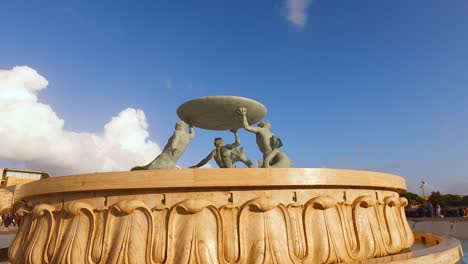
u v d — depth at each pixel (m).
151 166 7.61
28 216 5.96
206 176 4.77
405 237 6.32
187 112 9.42
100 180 4.93
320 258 4.85
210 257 4.50
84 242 4.83
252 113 9.48
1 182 44.47
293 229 4.89
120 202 4.77
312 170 5.18
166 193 4.85
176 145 7.77
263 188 4.97
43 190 5.50
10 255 5.89
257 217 4.78
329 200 5.09
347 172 5.54
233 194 4.88
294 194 5.10
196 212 4.66
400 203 6.59
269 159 7.65
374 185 5.95
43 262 5.05
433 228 16.36
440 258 5.41
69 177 5.16
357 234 5.41
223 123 10.01
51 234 5.18
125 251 4.57
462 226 15.35
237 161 9.93
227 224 4.74
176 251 4.53
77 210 4.93
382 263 4.79
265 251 4.60
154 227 4.67
